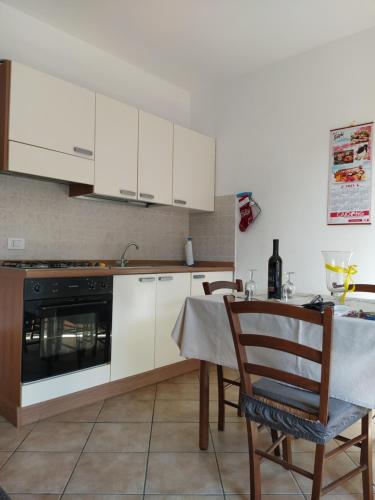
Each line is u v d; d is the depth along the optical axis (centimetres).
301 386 132
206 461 184
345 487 165
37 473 171
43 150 246
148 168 317
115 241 335
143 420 228
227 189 369
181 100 396
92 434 209
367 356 129
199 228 393
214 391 275
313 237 305
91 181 275
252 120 350
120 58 338
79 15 275
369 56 278
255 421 146
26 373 218
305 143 312
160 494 158
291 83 322
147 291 286
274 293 197
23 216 274
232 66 343
